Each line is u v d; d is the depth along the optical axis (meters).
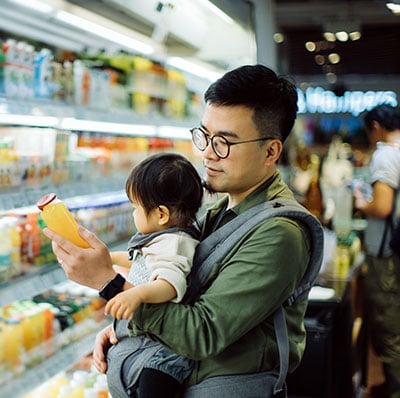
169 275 1.52
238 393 1.56
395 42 9.77
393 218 4.14
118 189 2.92
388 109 4.27
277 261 1.51
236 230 1.60
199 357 1.49
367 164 10.00
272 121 1.60
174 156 1.72
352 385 3.67
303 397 3.20
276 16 8.00
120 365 1.67
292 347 1.64
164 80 3.57
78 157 2.79
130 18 3.02
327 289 3.57
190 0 3.19
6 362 2.10
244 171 1.59
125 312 1.41
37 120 2.48
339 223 5.11
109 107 3.03
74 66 2.79
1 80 2.25
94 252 1.52
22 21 2.72
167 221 1.67
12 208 2.12
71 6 2.70
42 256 2.37
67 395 2.44
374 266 4.22
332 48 10.40
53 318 2.41
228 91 1.55
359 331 4.52
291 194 1.72
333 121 14.78
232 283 1.50
